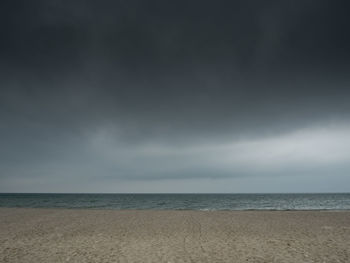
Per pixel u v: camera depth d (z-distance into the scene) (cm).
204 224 1681
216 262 807
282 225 1627
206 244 1066
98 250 962
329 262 805
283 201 7419
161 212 2583
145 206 5088
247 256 876
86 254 902
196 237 1225
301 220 1883
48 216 2134
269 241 1127
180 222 1784
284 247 1010
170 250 962
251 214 2373
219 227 1547
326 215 2247
